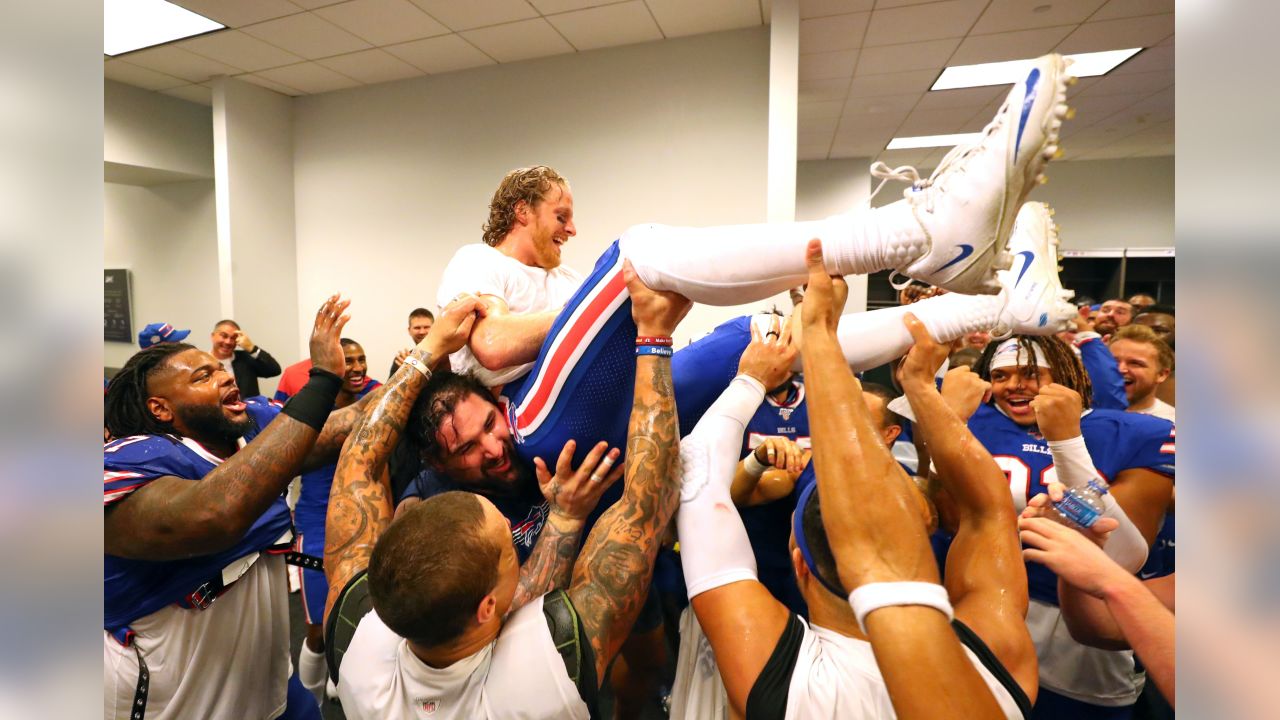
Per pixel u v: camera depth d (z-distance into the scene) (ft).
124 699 3.65
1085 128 18.01
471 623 2.42
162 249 17.57
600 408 3.19
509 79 12.95
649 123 11.97
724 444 2.91
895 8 10.32
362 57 12.70
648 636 5.00
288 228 15.23
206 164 15.96
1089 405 4.76
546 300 4.81
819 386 1.97
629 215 12.23
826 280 2.10
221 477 3.26
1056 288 3.25
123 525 3.35
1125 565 3.57
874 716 2.19
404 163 14.16
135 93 14.55
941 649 1.67
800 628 2.48
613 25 11.16
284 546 4.48
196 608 3.88
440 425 3.33
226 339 11.96
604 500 3.44
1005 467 4.67
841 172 21.84
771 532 4.45
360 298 14.97
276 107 14.82
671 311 2.87
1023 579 2.51
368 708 2.59
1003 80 13.82
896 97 14.99
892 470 1.85
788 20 10.14
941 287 2.66
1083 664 4.27
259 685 4.36
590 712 2.47
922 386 2.69
